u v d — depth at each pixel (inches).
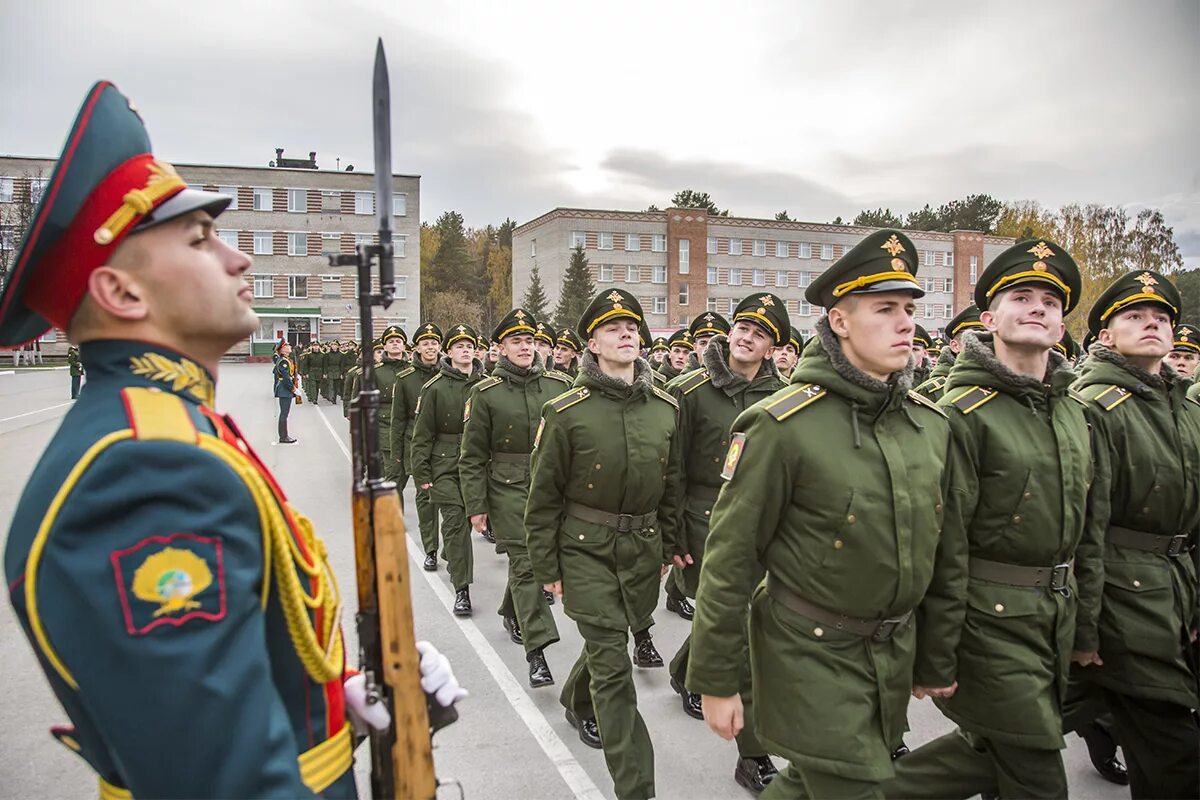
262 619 45.6
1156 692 115.6
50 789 129.7
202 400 50.9
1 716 155.9
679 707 167.9
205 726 40.4
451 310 2370.8
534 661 177.8
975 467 108.9
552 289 2057.1
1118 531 124.1
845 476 94.6
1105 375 129.6
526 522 149.5
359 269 56.5
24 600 42.4
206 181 1674.5
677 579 193.0
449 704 60.5
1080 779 139.6
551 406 148.5
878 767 91.2
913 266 99.7
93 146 47.8
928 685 104.7
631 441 147.2
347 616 207.0
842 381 97.9
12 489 368.5
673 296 2011.6
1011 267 112.1
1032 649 106.4
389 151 56.3
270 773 41.9
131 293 48.7
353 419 57.0
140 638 40.3
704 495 182.4
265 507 48.3
